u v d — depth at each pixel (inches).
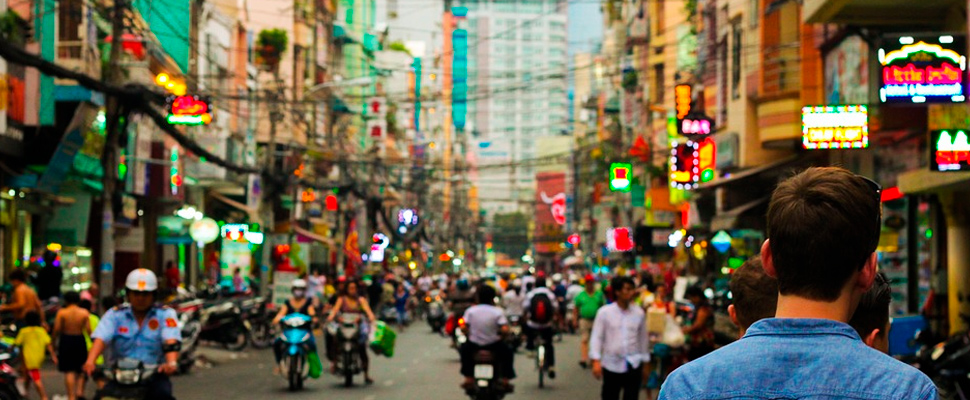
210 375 797.9
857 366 98.3
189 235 1467.8
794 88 1009.5
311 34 2176.4
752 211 1240.8
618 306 482.9
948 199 805.2
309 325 713.0
